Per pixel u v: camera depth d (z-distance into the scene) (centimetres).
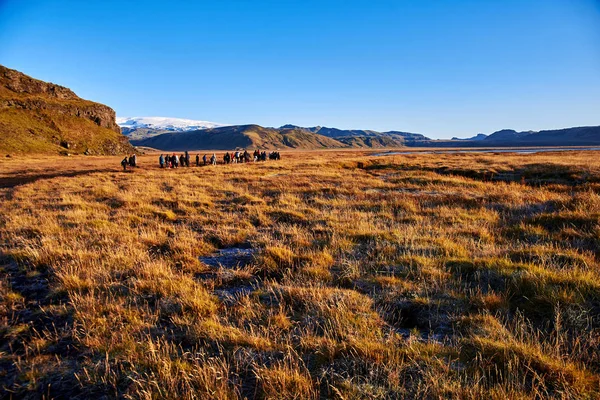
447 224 996
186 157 3641
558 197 1291
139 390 318
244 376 341
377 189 1805
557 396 296
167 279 579
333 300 494
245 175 2491
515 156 4275
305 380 314
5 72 10525
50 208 1274
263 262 683
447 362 343
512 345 355
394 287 534
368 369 334
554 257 622
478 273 570
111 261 668
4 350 400
